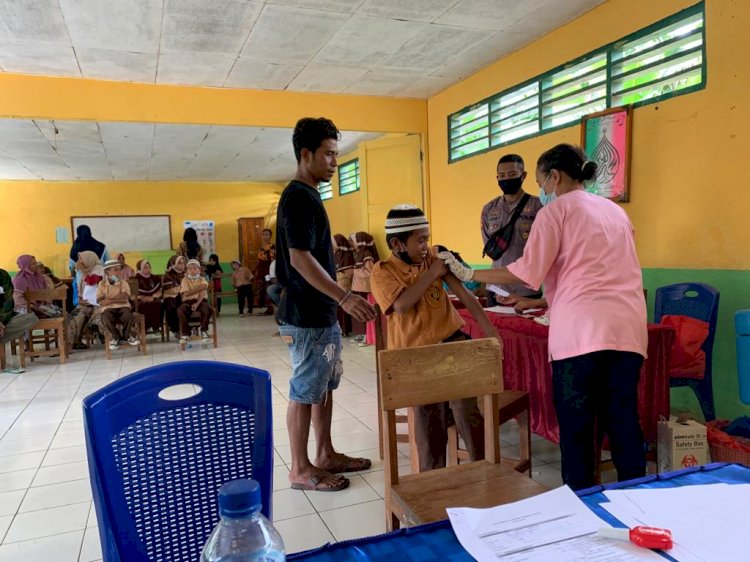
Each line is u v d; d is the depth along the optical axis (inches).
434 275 79.7
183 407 41.1
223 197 454.9
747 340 83.4
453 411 82.7
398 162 246.2
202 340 264.5
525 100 178.9
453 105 219.0
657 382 90.0
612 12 143.8
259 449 42.8
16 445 128.9
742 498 37.3
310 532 84.0
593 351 67.7
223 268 457.7
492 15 152.9
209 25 151.3
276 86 210.1
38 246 407.5
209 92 206.8
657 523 34.7
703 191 122.6
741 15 112.5
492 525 35.6
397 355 59.7
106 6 137.4
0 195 396.8
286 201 89.0
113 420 38.0
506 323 105.3
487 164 200.1
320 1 140.2
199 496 40.9
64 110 189.6
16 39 155.1
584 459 71.2
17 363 228.8
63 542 84.6
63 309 239.0
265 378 43.8
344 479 99.8
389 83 212.4
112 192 424.2
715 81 118.4
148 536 39.0
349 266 272.2
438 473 61.9
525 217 124.5
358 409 146.9
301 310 93.7
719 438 89.9
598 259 69.2
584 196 72.5
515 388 109.1
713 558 30.5
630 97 140.7
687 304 115.3
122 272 288.4
